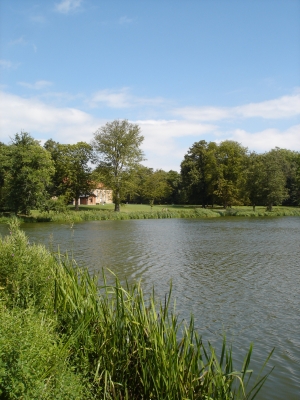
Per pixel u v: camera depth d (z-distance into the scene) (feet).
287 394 23.39
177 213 197.98
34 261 25.23
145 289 47.96
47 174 176.55
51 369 15.90
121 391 19.08
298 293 46.14
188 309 39.78
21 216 170.81
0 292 22.45
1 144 233.35
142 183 268.41
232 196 246.47
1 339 14.87
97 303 22.56
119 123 219.41
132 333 20.01
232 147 250.78
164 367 17.46
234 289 48.06
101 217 180.96
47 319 21.13
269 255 75.05
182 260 69.21
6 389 13.97
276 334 33.17
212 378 17.24
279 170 229.66
